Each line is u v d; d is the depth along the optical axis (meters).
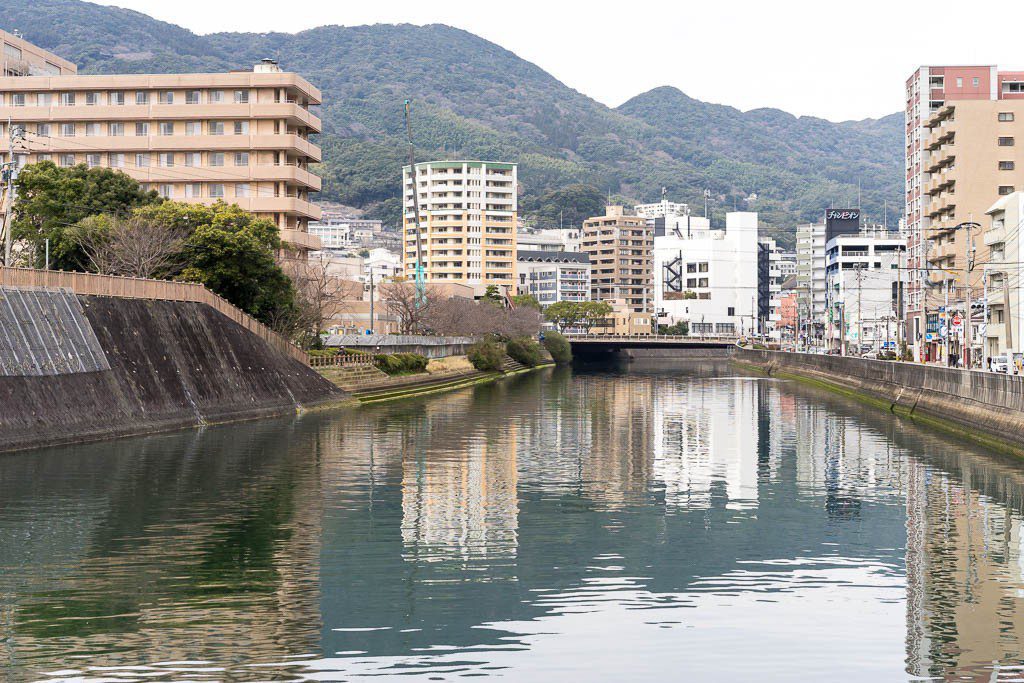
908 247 190.62
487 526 45.66
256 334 97.00
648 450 72.69
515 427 87.31
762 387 152.62
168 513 47.06
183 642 29.89
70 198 100.50
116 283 77.75
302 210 133.00
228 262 98.19
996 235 121.88
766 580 37.12
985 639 30.67
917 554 40.97
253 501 50.22
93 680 26.97
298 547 41.16
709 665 28.53
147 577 36.44
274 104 132.25
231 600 33.97
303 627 31.42
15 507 47.59
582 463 65.62
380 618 32.44
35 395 64.31
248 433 77.31
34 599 33.69
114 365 73.44
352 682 27.17
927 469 63.06
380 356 130.88
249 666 28.17
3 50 144.75
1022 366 95.88
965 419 79.94
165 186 134.00
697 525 46.31
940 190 159.38
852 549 41.81
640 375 194.38
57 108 134.00
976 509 50.19
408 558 39.72
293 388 98.00
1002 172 147.38
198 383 82.75
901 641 30.47
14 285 66.50
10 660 28.27
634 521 47.09
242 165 132.75
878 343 194.88
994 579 37.28
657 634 31.05
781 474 61.34
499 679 27.45
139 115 133.38
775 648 29.89
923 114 181.12
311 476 57.88
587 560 39.81
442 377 148.38
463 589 35.72
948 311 115.25
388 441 74.75
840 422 94.19
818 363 160.50
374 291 182.88
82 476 55.66
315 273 126.25
